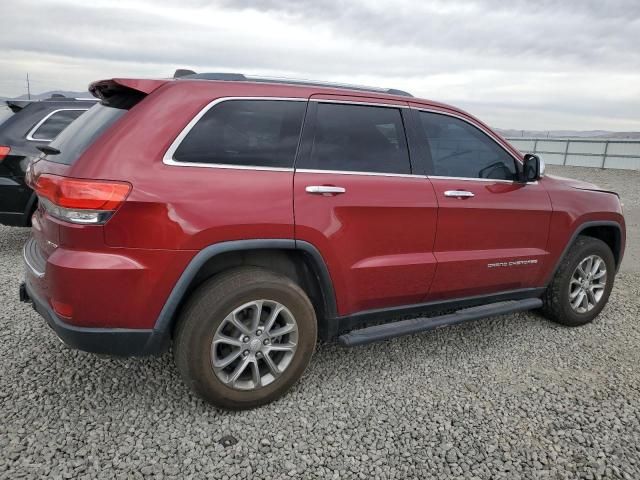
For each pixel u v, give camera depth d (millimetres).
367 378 3172
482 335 3936
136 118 2424
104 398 2793
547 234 3758
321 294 2934
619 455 2486
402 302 3242
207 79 2678
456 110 3439
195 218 2404
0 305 4074
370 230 2932
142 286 2361
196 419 2641
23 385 2887
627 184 17281
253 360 2674
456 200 3258
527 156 3576
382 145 3068
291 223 2635
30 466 2217
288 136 2752
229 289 2512
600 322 4312
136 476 2197
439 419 2742
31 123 5371
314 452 2426
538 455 2467
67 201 2256
